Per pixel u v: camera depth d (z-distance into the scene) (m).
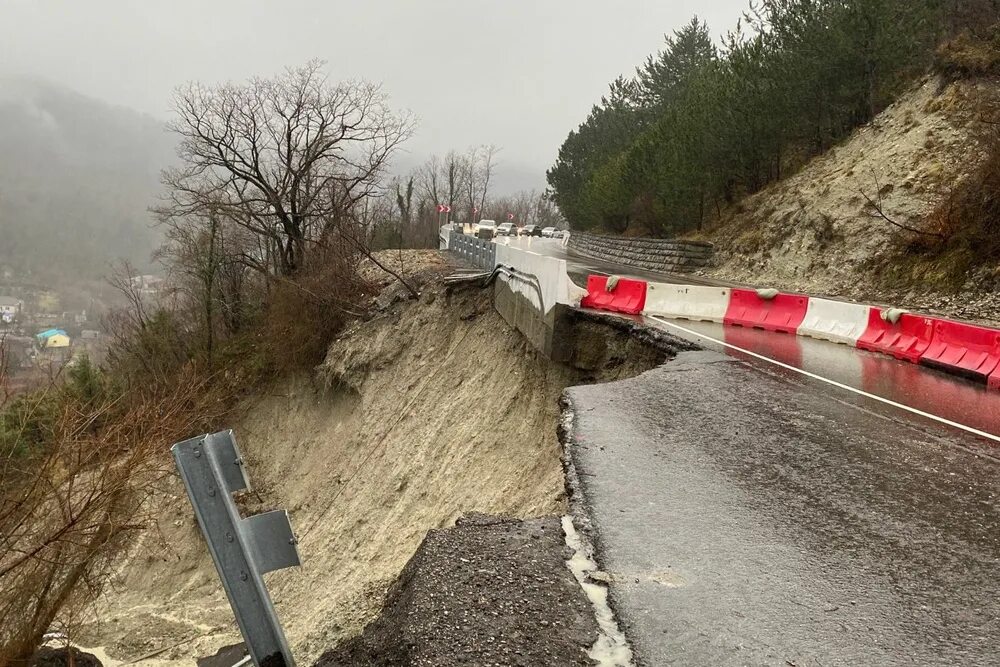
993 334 10.09
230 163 32.25
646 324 13.43
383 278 29.59
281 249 35.00
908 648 3.64
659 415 7.90
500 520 5.16
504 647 3.51
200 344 35.34
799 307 14.66
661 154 36.62
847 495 5.72
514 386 15.39
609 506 5.36
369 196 34.41
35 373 14.09
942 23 25.97
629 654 3.52
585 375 13.70
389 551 14.67
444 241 42.06
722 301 15.76
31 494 11.58
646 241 34.69
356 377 24.45
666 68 55.22
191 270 36.41
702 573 4.36
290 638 12.84
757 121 29.31
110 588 19.98
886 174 22.41
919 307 17.47
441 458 16.27
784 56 28.91
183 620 19.39
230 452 3.14
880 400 8.88
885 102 26.86
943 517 5.33
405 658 3.45
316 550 18.53
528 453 13.35
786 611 3.96
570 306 14.01
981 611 4.02
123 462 13.56
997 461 6.63
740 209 30.81
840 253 22.28
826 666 3.47
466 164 84.25
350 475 21.38
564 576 4.27
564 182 63.91
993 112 18.17
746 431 7.38
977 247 17.12
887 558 4.64
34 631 12.05
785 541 4.85
